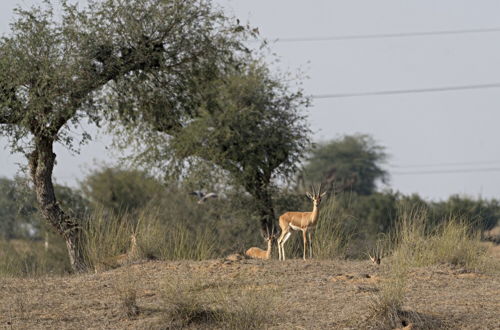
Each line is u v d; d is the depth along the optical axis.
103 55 52.66
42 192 52.56
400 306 27.92
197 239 47.94
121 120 58.91
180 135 67.69
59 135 50.91
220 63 59.19
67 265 68.38
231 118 67.75
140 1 54.00
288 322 27.69
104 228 45.78
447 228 42.88
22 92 50.28
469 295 32.06
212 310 28.44
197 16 56.44
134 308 29.58
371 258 40.16
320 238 45.94
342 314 28.48
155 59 54.94
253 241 71.62
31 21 50.22
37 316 29.66
